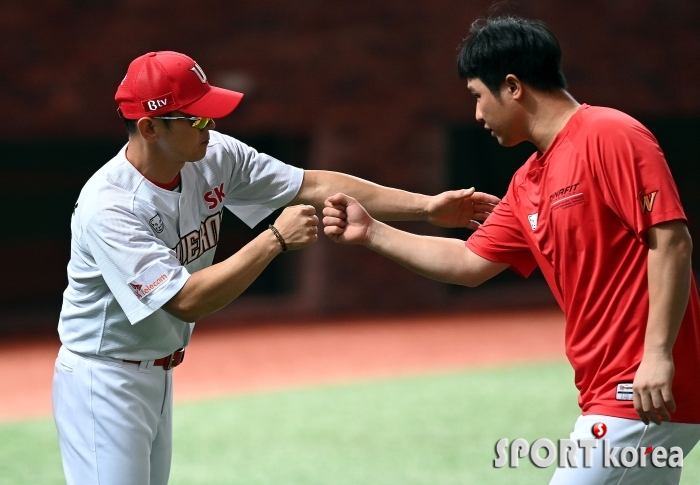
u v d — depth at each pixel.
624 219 12.02
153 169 13.77
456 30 65.50
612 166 11.92
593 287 12.42
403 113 65.25
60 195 65.75
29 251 65.19
